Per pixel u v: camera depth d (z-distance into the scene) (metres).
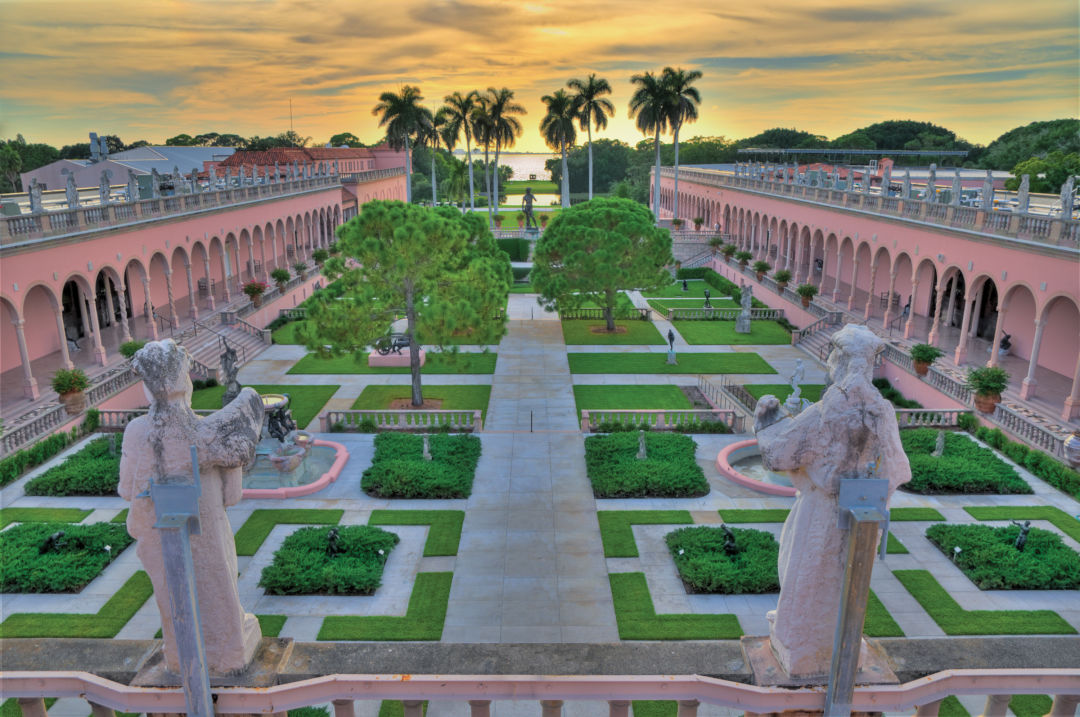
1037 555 19.14
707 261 70.81
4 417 26.95
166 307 44.78
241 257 56.81
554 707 5.84
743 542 19.75
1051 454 24.33
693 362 40.03
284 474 24.62
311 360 39.94
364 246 28.03
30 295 33.88
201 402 32.91
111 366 33.12
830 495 5.57
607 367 39.03
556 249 43.78
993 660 5.91
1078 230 26.41
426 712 13.45
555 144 86.44
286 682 5.85
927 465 23.97
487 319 30.72
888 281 46.84
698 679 5.58
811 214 51.62
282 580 17.84
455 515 21.81
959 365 33.34
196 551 5.73
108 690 5.55
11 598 17.45
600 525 21.27
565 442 27.58
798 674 5.79
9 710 6.88
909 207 38.06
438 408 32.25
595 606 17.38
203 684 5.33
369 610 17.19
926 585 18.09
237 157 75.44
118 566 18.89
